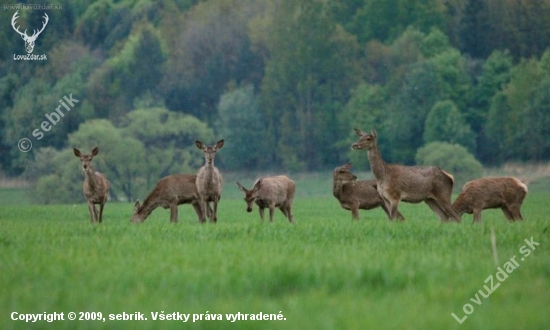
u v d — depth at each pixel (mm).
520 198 96438
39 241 70125
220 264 54938
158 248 63906
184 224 89188
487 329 41656
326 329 41062
